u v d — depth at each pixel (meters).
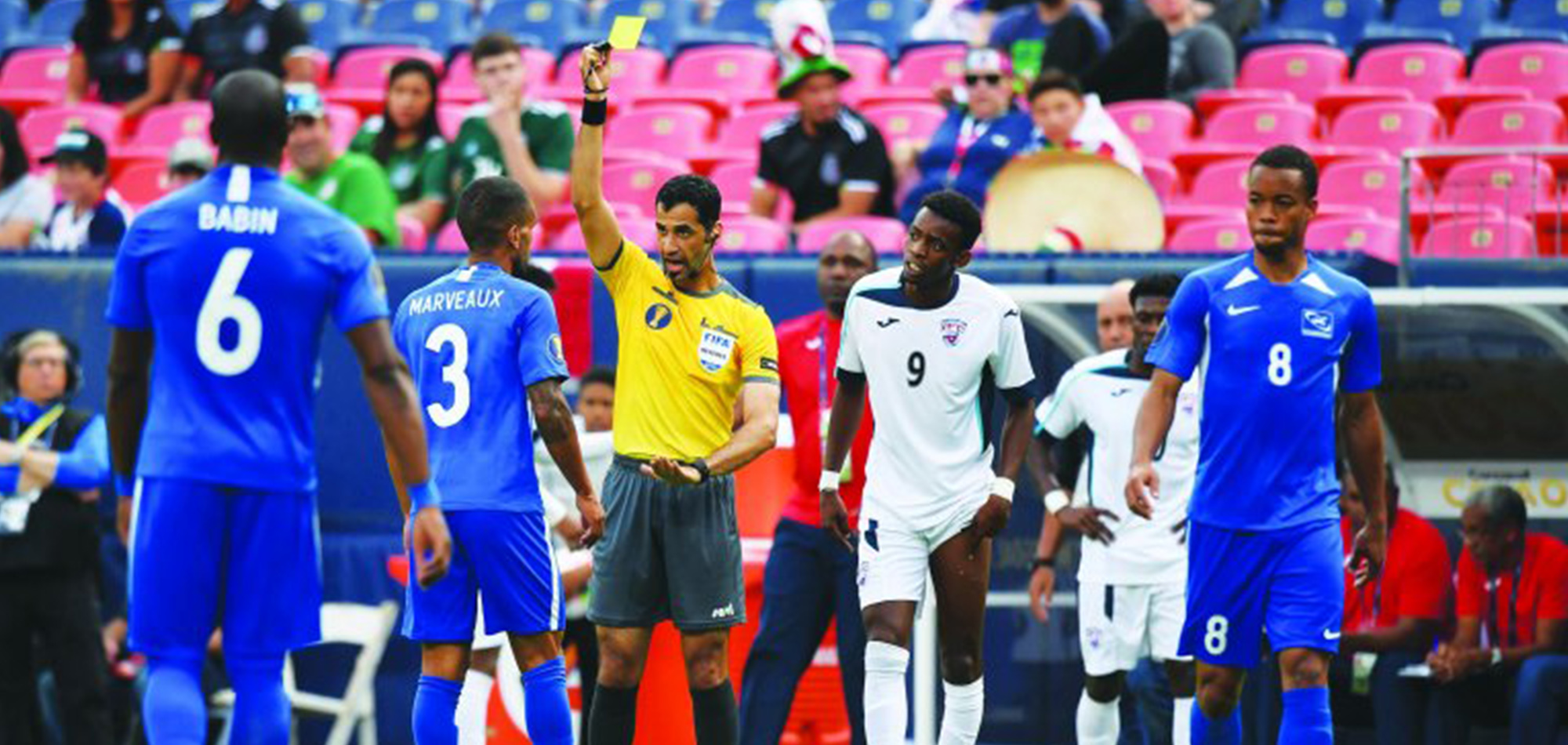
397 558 34.19
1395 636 33.12
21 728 33.56
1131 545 30.64
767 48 58.66
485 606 25.19
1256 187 25.39
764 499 34.16
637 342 27.30
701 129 52.62
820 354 31.50
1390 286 37.75
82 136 41.34
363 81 58.25
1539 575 32.91
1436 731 33.25
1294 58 55.81
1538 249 44.44
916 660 34.09
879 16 62.59
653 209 47.72
